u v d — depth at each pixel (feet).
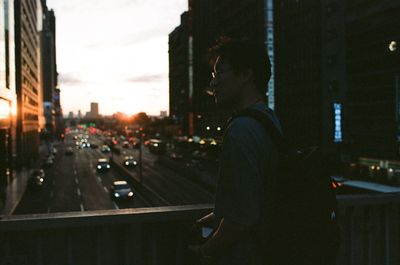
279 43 225.56
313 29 197.26
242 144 4.98
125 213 8.79
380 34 157.99
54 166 238.89
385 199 11.61
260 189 5.06
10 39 159.12
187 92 403.75
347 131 175.11
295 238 4.97
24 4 247.29
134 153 343.46
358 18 169.17
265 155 5.11
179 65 452.76
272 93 226.79
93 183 169.89
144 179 179.63
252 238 5.45
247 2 264.31
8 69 153.79
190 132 384.68
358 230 11.40
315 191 5.07
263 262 5.32
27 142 254.47
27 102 260.21
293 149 5.28
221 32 314.76
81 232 8.89
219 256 5.16
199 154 261.24
